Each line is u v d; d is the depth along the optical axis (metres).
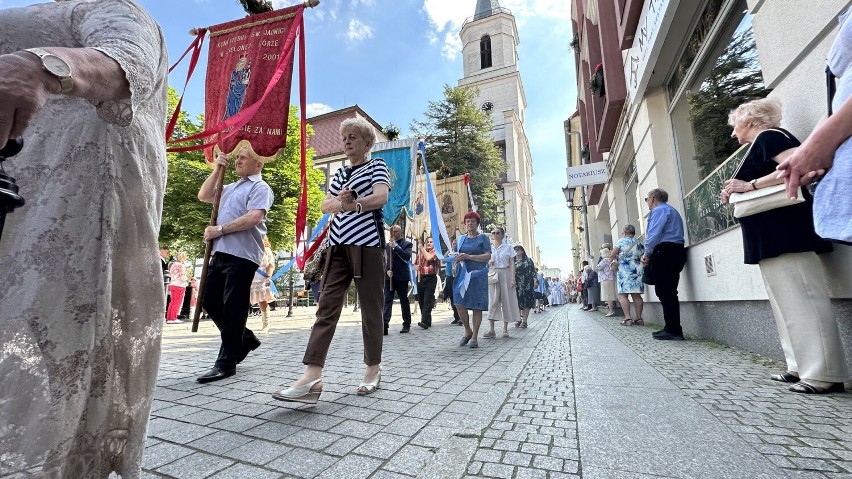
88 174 1.04
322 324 2.69
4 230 0.96
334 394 2.86
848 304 2.72
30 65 0.76
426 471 1.56
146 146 1.19
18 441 0.91
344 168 3.20
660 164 6.45
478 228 5.60
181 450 1.86
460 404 2.54
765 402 2.33
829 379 2.48
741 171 2.88
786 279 2.68
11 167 0.99
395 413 2.38
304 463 1.70
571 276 37.16
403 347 5.40
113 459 1.15
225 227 3.46
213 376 3.35
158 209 1.26
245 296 3.55
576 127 21.22
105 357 1.09
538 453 1.69
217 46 3.81
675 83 6.09
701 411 2.18
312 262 2.94
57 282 0.97
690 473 1.47
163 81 1.28
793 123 3.06
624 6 7.16
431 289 8.35
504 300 6.37
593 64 10.33
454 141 24.61
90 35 1.01
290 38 3.48
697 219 5.27
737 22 4.29
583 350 4.52
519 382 2.98
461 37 45.62
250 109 2.97
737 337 4.27
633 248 7.59
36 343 0.94
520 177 43.03
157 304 1.21
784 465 1.52
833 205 1.33
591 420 2.08
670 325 5.32
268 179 17.84
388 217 10.45
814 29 2.73
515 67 42.12
